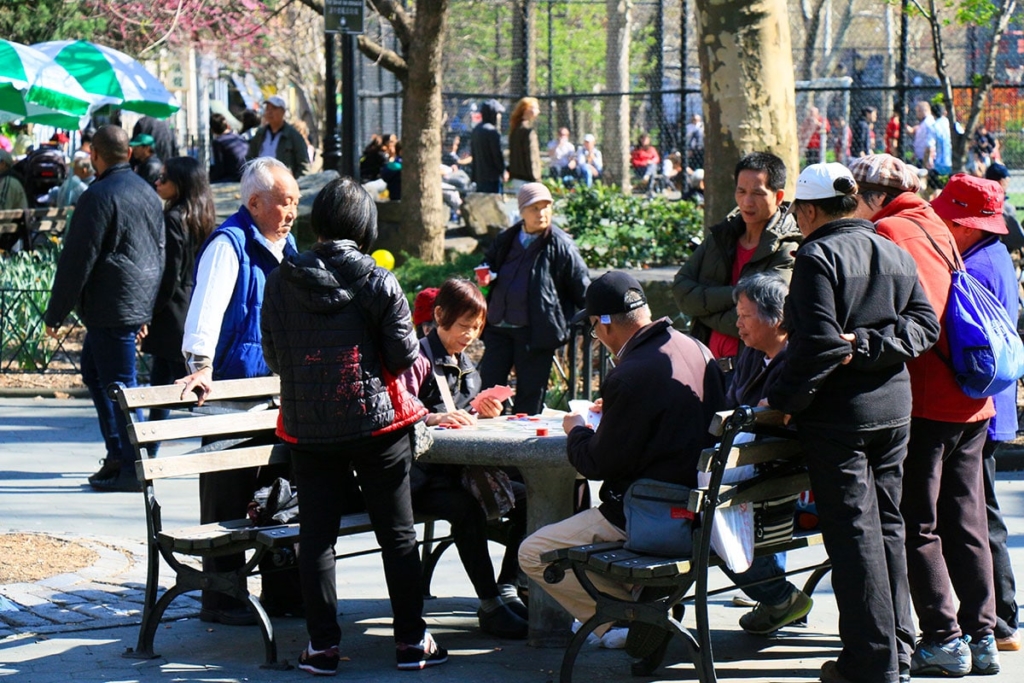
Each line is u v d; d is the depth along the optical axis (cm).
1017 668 552
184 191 902
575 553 514
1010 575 582
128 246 865
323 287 514
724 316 707
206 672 548
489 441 554
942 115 1875
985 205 572
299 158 1802
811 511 567
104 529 790
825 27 2202
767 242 686
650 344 523
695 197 1817
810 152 2147
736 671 552
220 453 588
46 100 1533
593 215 1460
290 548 573
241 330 627
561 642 590
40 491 890
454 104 2255
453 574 719
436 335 646
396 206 1638
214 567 611
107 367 880
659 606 498
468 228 1748
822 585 695
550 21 2228
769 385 535
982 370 514
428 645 559
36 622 614
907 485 536
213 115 1931
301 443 529
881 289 489
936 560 536
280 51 3117
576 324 928
